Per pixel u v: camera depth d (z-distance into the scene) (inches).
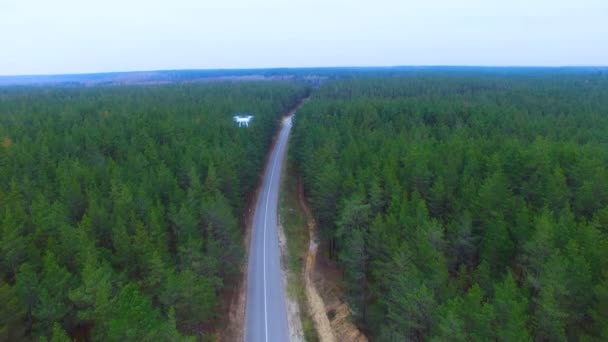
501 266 1158.3
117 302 930.7
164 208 1461.6
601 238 1117.1
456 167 1760.6
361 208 1405.0
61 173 1690.5
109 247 1296.8
